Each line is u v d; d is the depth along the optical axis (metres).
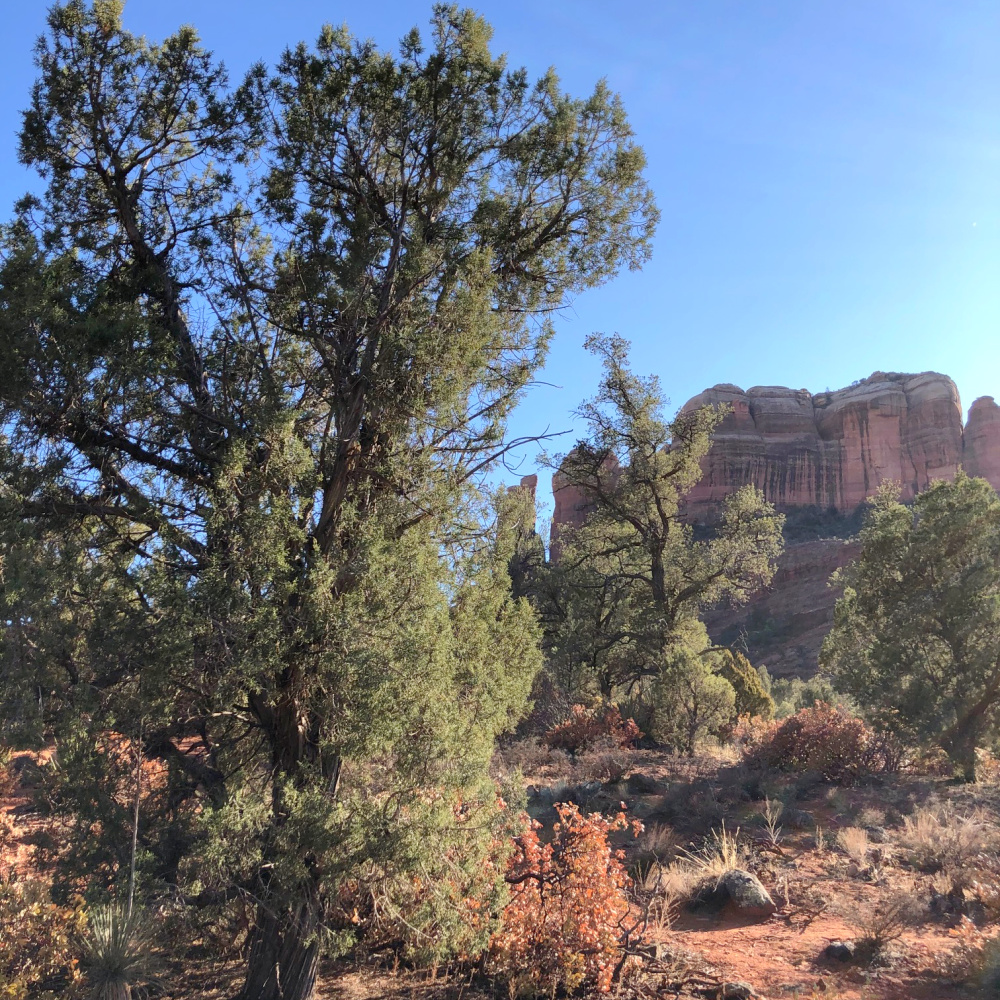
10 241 6.82
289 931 5.92
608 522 30.91
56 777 6.74
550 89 8.66
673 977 6.62
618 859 8.48
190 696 6.46
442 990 6.50
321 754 6.37
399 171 8.41
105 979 5.51
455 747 6.45
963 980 6.03
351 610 6.11
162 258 7.70
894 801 13.30
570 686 27.33
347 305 7.10
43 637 5.83
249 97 8.05
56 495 6.21
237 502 6.24
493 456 7.39
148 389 6.62
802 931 7.71
